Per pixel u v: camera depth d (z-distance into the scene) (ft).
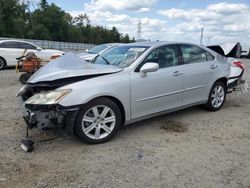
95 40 342.03
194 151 14.88
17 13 244.01
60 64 16.57
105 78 15.79
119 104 16.39
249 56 99.76
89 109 15.24
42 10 284.61
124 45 20.26
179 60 19.34
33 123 14.84
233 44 27.09
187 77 19.42
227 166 13.28
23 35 238.68
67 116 14.69
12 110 22.04
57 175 12.47
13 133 17.19
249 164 13.50
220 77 21.72
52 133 17.12
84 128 15.31
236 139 16.57
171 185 11.71
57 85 14.88
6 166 13.20
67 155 14.37
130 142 16.05
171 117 20.57
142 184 11.79
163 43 18.93
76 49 170.19
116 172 12.72
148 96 17.37
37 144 15.65
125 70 16.70
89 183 11.86
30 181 11.99
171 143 15.90
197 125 18.92
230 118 20.56
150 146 15.49
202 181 12.00
